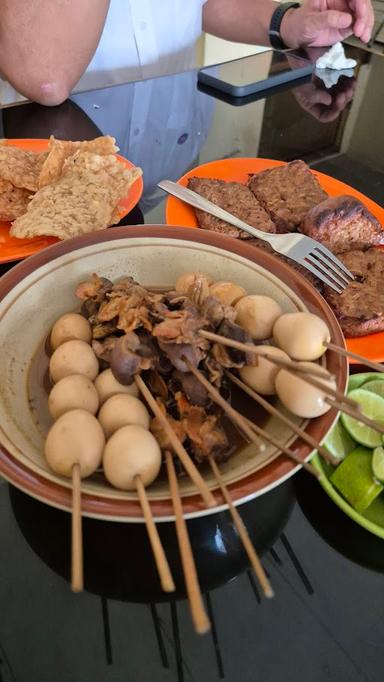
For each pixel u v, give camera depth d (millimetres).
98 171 478
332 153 607
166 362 322
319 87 718
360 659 262
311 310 344
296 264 433
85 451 275
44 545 295
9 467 265
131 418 299
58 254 361
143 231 380
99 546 295
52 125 618
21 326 344
